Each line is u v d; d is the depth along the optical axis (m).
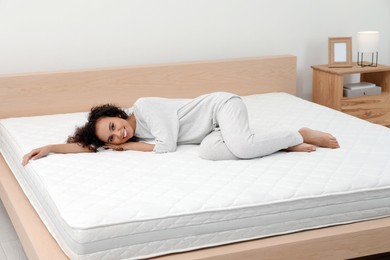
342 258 2.41
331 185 2.43
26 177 2.82
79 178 2.53
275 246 2.28
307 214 2.38
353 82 4.66
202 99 3.01
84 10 3.76
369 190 2.45
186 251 2.24
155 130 2.93
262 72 4.12
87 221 2.11
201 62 3.96
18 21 3.62
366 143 2.95
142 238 2.17
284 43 4.37
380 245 2.45
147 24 3.94
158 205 2.23
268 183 2.44
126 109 3.54
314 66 4.29
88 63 3.85
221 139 2.81
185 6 4.01
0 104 3.52
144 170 2.62
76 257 2.11
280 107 3.67
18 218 2.61
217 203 2.27
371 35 4.18
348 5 4.50
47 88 3.59
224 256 2.22
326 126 3.25
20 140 3.06
